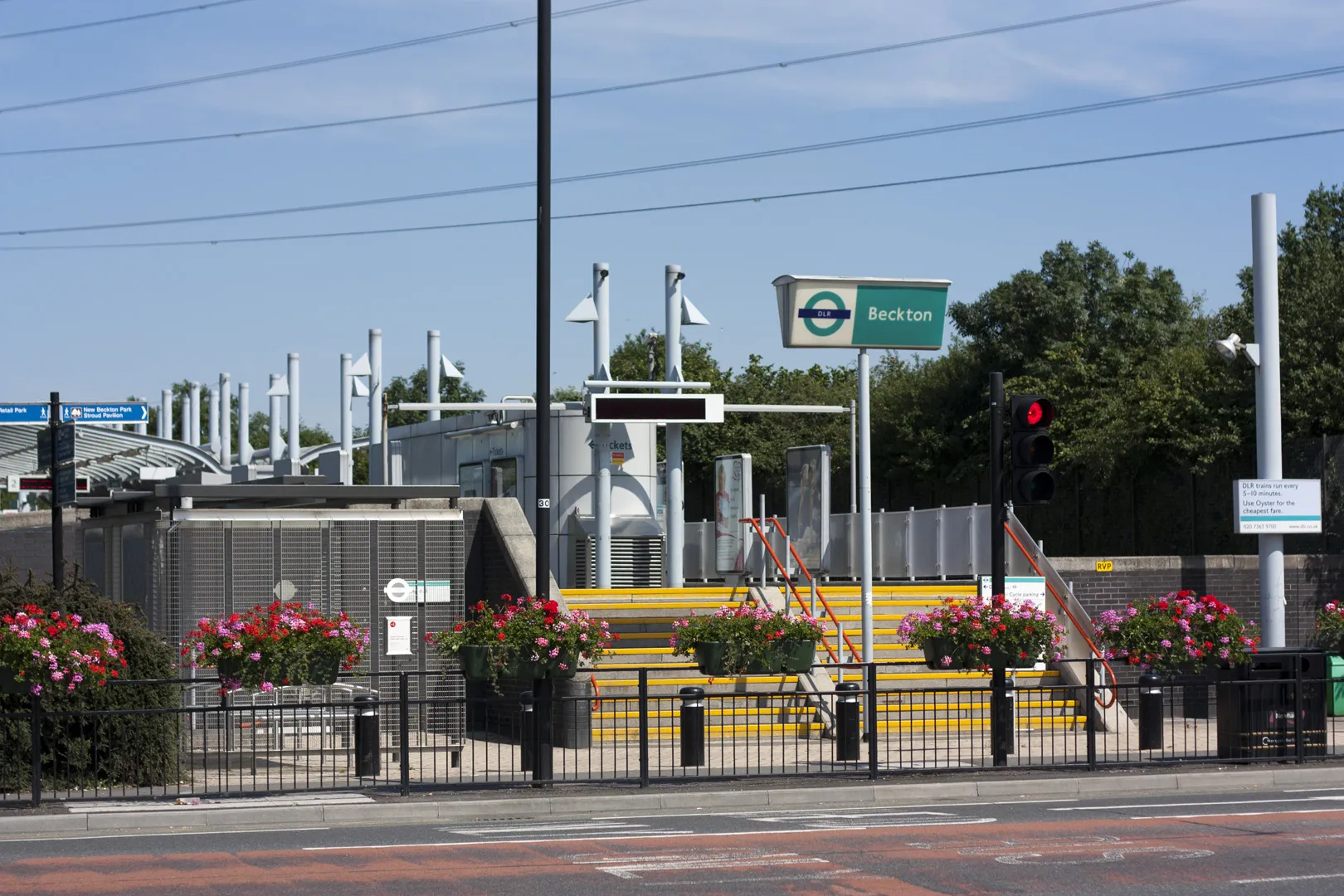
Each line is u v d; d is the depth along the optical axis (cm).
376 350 3853
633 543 3084
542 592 1838
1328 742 2231
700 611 2622
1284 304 3797
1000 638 1897
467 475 3519
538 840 1391
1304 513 2641
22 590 1755
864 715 2308
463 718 1927
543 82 1853
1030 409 1955
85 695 1738
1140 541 4025
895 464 5769
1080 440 4241
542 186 1847
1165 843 1330
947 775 1861
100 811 1552
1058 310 5706
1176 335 5803
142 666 1788
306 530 2222
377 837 1434
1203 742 2300
